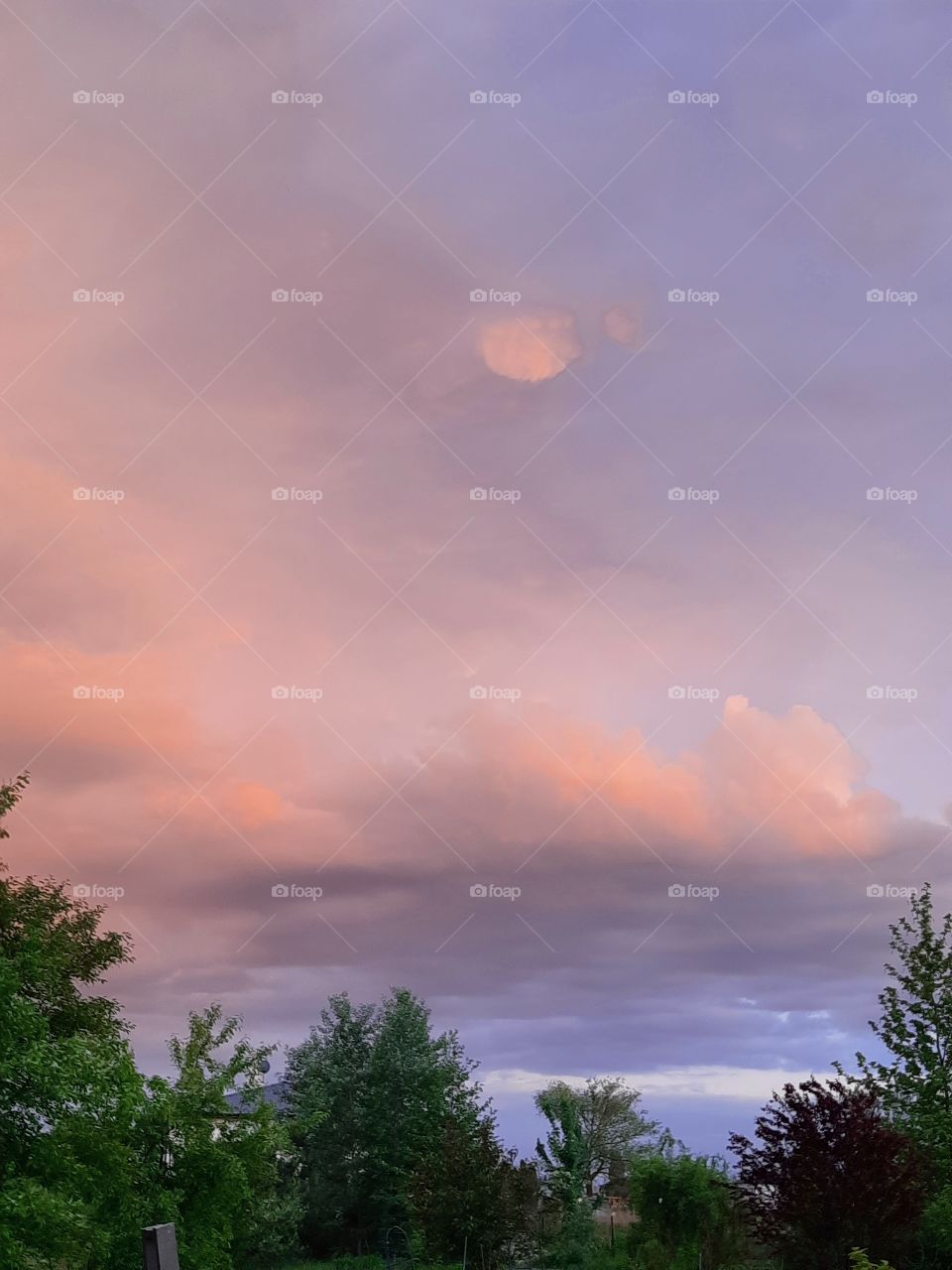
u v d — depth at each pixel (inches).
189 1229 824.3
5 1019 677.3
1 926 921.5
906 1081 1080.2
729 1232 1080.2
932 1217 898.7
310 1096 1839.3
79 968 954.7
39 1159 659.4
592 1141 1884.8
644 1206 1134.4
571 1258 1270.9
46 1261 631.8
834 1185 874.1
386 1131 1795.0
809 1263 871.7
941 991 1110.4
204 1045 1014.4
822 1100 921.5
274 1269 1517.0
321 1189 1745.8
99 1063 694.5
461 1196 1295.5
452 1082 1895.9
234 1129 964.6
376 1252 1696.6
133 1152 788.0
